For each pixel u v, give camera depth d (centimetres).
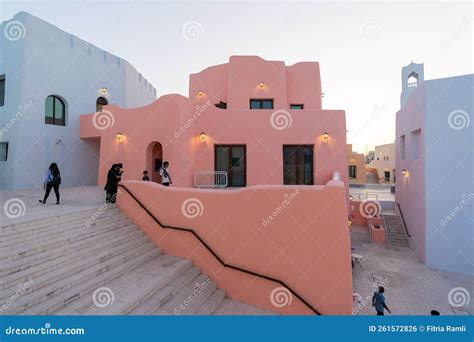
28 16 1233
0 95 1291
